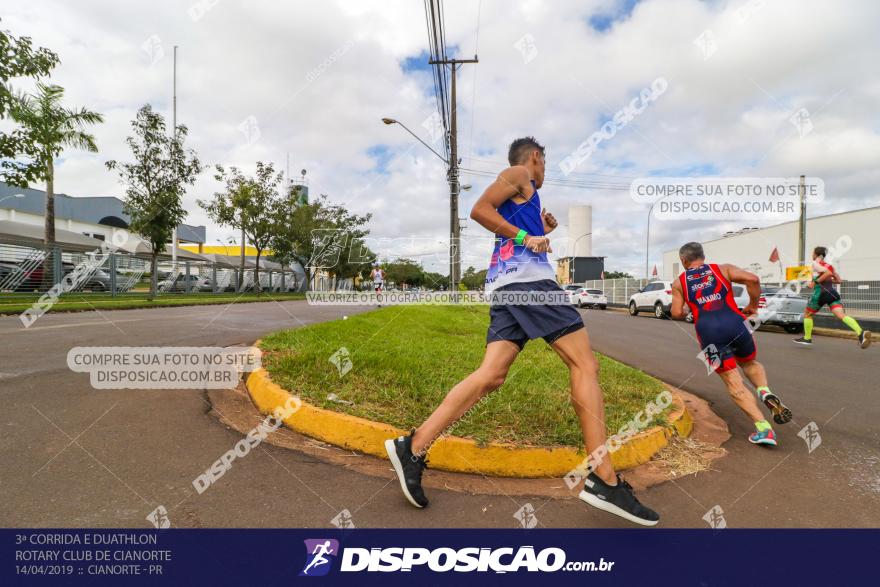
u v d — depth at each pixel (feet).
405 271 153.28
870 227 89.86
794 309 42.78
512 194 7.16
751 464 9.79
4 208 95.50
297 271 115.55
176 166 52.85
